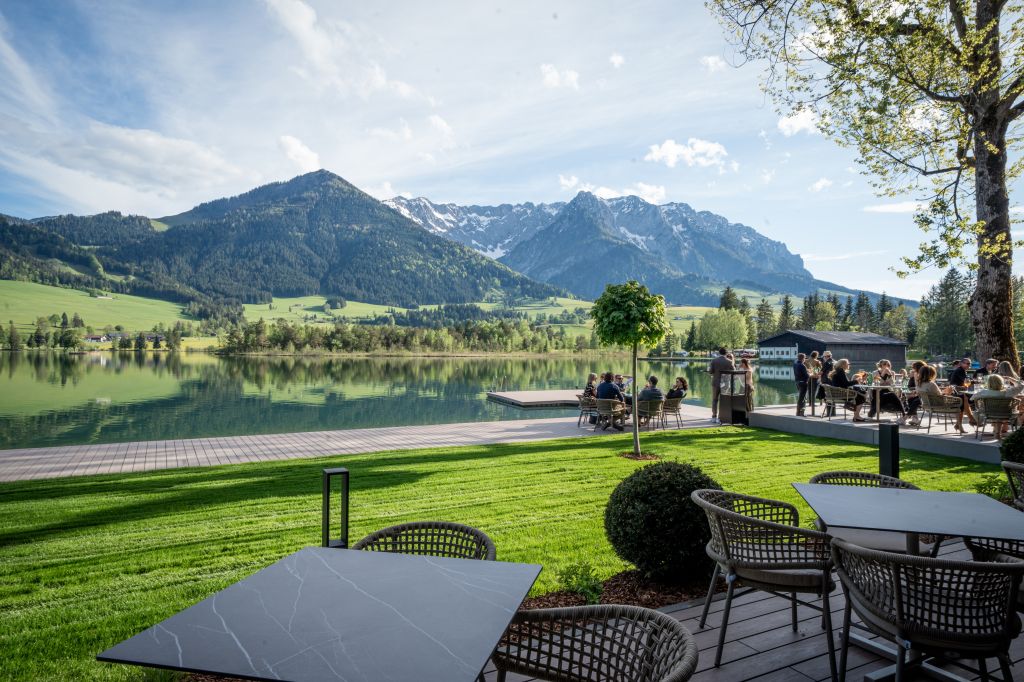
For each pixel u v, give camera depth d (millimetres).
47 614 3742
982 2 10070
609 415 13094
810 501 3104
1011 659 3051
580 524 5746
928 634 2322
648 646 1975
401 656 1514
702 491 3674
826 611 2869
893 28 9828
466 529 2977
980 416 9883
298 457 9828
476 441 11539
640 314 9375
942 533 2570
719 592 3965
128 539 5332
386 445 11109
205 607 1826
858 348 71062
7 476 8383
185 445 11188
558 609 2186
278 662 1477
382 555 2342
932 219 10398
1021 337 52656
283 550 5000
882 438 5379
